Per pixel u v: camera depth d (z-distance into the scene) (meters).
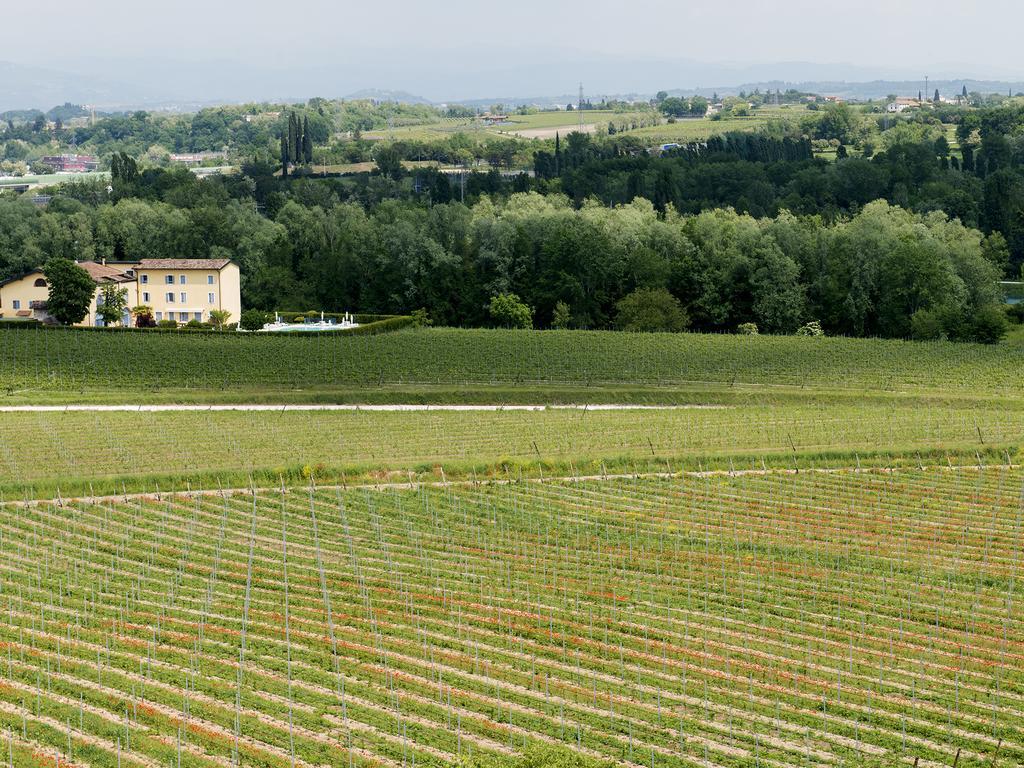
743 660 86.25
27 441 146.62
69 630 88.75
